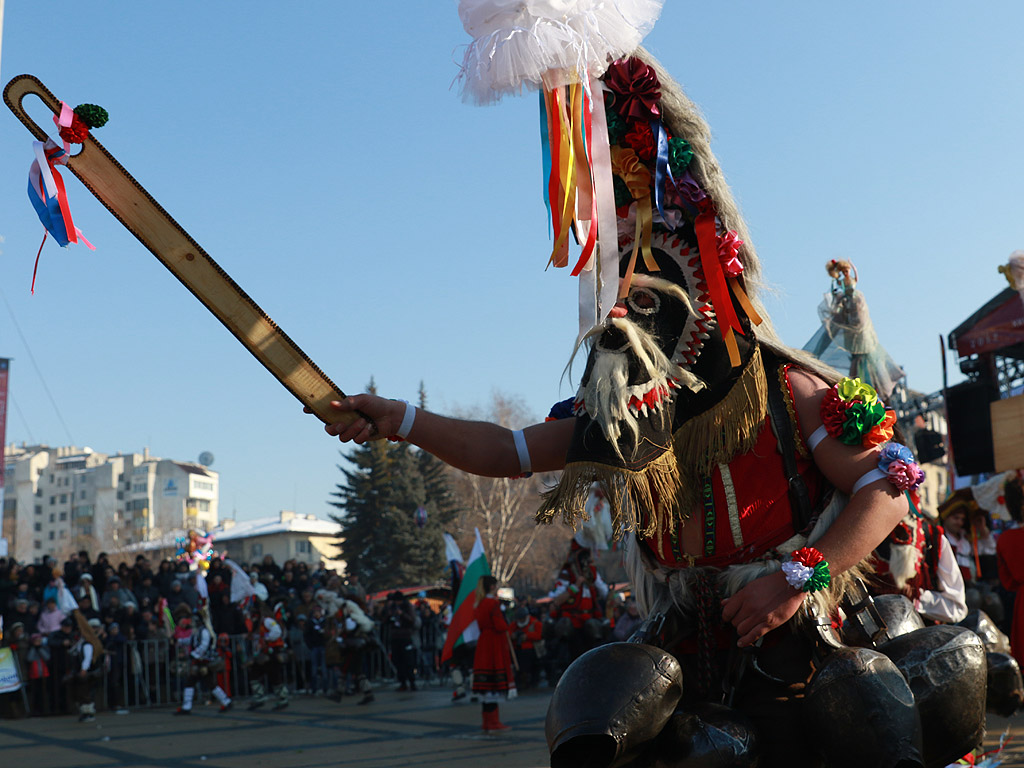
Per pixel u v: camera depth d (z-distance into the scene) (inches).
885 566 93.5
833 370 82.6
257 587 645.3
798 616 76.5
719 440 76.7
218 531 3572.8
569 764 72.8
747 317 78.0
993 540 326.0
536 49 71.3
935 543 137.3
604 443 70.4
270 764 316.2
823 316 185.3
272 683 545.0
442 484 1979.6
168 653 593.9
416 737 379.2
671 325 75.6
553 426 85.3
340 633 564.4
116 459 4643.2
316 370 78.0
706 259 76.8
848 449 76.8
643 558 83.0
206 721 483.8
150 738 409.4
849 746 70.5
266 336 76.4
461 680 546.0
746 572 76.7
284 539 3312.0
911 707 70.9
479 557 542.6
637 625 84.3
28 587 592.7
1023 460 305.7
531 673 642.2
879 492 75.4
